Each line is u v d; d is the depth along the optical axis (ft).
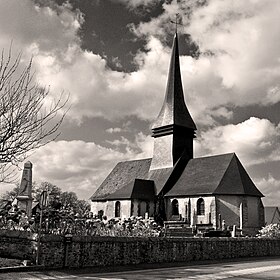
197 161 184.44
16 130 44.83
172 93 199.93
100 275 52.70
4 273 50.90
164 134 194.80
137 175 205.05
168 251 76.69
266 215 309.22
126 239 69.15
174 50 207.92
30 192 101.65
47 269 56.44
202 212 162.50
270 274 57.82
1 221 73.92
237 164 167.73
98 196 211.82
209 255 86.58
